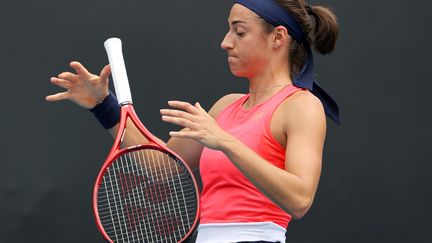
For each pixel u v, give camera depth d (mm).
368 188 23578
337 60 23938
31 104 23406
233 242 12797
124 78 13688
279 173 11883
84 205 23203
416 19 24141
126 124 14602
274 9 13281
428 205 23562
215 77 23844
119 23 23844
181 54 23844
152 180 13797
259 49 13344
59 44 23656
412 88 23938
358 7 24125
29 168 23188
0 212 23016
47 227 23094
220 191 13062
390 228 23500
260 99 13508
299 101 12953
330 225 23438
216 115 14406
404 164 23672
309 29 13609
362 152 23656
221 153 13047
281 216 12953
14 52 23547
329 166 23578
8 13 23625
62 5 23750
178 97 23781
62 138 23312
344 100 23844
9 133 23266
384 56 24016
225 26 24000
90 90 14359
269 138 12945
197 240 13227
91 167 23281
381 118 23812
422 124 23812
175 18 23953
